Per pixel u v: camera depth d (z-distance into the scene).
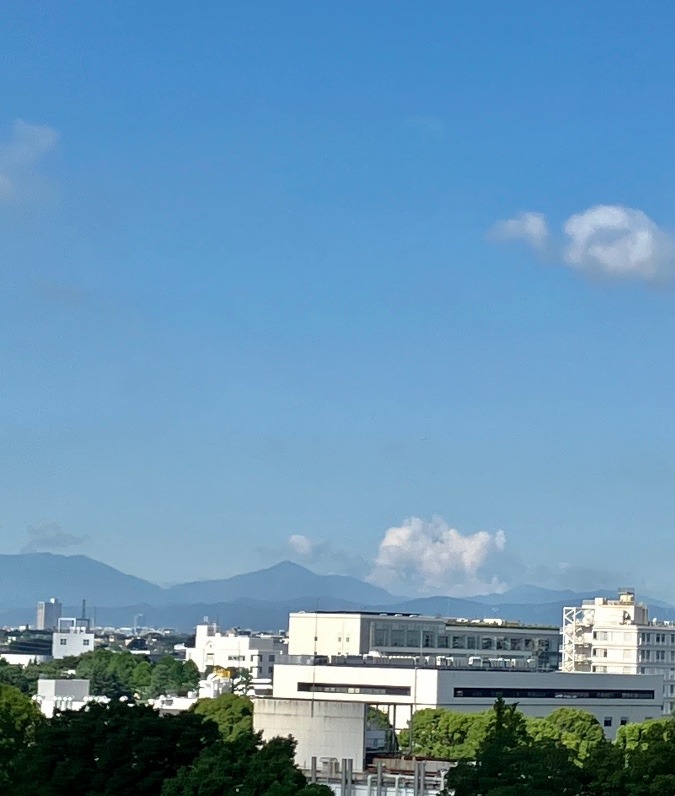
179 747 135.75
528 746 137.50
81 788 134.50
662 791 131.12
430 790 160.50
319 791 120.44
